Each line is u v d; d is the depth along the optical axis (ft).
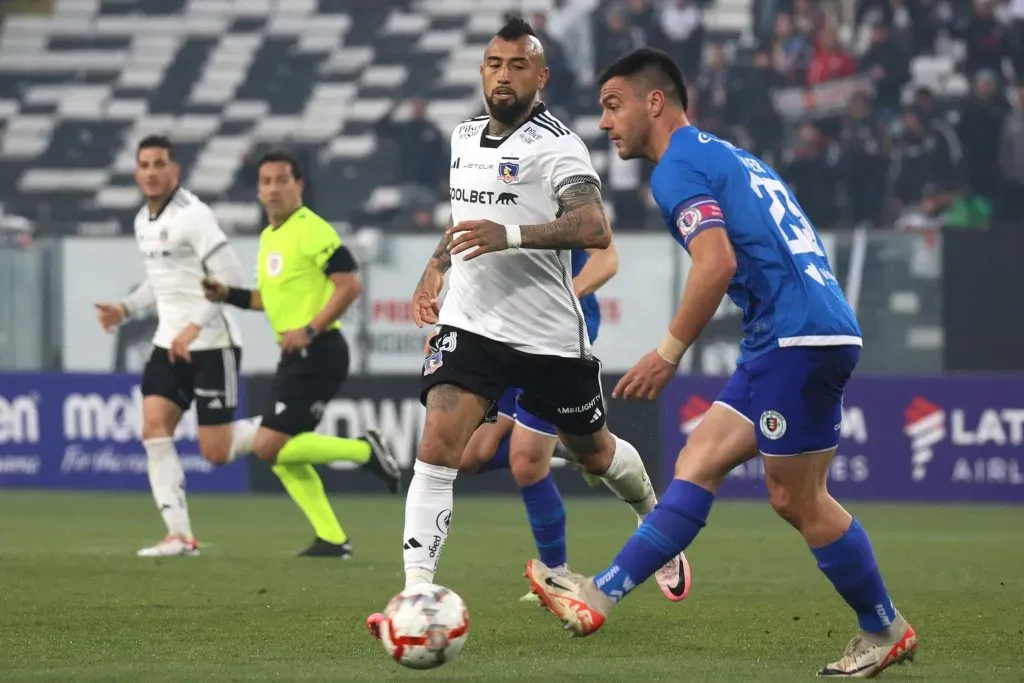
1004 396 156.15
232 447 106.63
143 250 106.93
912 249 160.04
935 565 101.60
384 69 266.77
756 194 53.93
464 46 269.23
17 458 166.30
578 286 80.69
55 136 259.19
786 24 227.81
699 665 57.72
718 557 105.60
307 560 101.04
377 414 161.27
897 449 157.38
